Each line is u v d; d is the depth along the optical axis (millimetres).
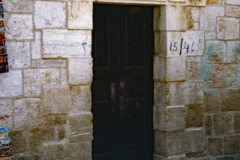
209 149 7305
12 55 5844
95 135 7355
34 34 5953
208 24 7141
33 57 5965
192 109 7094
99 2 6379
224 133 7422
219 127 7363
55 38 6070
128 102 7609
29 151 5988
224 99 7375
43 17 5988
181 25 6902
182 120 7008
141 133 7668
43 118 6055
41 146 6055
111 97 7457
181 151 7031
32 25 5934
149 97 7668
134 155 7656
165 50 6824
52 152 6113
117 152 7539
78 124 6262
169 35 6816
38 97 6020
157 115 7008
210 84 7234
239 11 7406
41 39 5992
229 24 7328
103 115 7406
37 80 6000
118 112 7527
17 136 5914
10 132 5871
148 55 7652
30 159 5992
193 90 7078
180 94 6969
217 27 7223
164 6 6785
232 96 7449
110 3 6500
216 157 7371
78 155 6281
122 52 7496
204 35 7121
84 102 6293
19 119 5922
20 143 5934
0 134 5672
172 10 6816
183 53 6957
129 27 7523
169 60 6840
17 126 5910
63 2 6086
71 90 6203
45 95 6047
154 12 6957
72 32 6164
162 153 6969
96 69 7301
